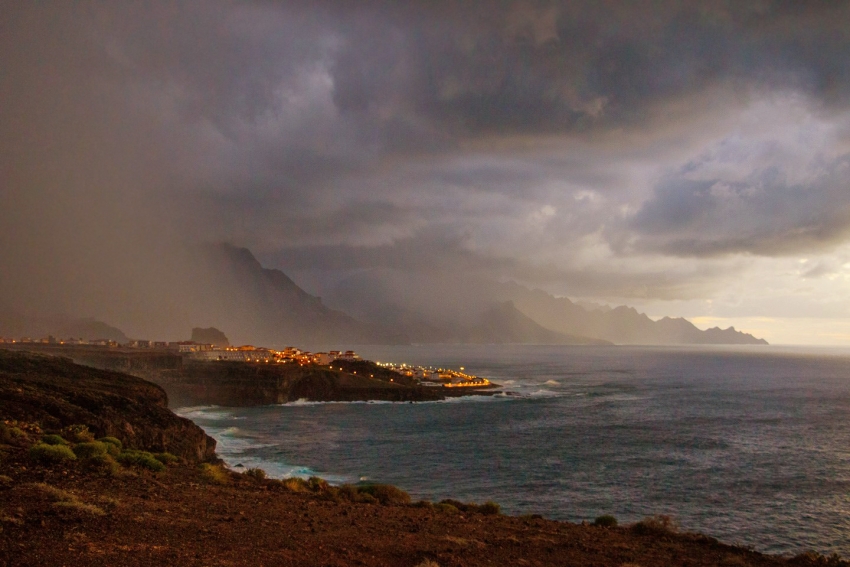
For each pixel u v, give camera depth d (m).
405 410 125.69
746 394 164.62
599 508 48.72
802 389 183.00
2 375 55.47
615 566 16.66
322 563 13.16
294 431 91.31
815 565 20.75
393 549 15.53
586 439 85.44
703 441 84.12
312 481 30.75
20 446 25.78
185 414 115.25
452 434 89.69
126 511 15.77
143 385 82.81
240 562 12.35
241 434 86.88
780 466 67.06
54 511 14.22
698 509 49.38
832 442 83.75
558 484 57.09
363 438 84.75
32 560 10.62
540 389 181.25
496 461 68.19
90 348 176.25
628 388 185.62
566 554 17.67
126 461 25.92
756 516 47.78
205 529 15.00
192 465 32.19
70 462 22.42
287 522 17.58
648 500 51.78
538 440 84.25
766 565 19.25
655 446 79.69
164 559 11.81
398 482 56.72
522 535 20.47
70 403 47.62
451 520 22.53
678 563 17.98
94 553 11.53
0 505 14.19
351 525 18.47
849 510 49.69
